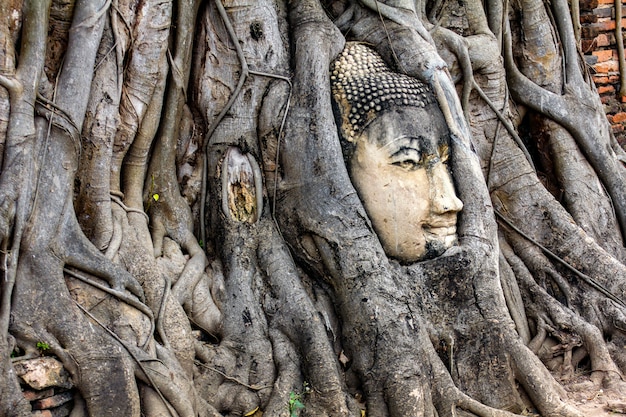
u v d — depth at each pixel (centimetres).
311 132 660
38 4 530
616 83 1146
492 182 830
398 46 715
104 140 587
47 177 529
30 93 524
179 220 655
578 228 805
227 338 623
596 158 877
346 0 761
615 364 739
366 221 650
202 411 566
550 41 887
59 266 520
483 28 845
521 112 892
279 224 667
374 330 616
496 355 663
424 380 609
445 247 677
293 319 622
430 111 689
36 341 496
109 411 502
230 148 673
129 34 608
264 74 675
